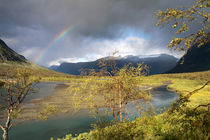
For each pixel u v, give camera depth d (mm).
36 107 32625
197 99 23500
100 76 7941
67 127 22406
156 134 8062
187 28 4125
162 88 85500
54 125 23062
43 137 19062
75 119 25750
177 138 6336
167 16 4254
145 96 7922
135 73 7941
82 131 20844
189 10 4074
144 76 7828
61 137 18969
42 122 23828
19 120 24000
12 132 20031
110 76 7887
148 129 8977
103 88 8055
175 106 5078
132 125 9695
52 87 77562
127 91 8102
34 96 47125
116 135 8961
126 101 8781
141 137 8430
